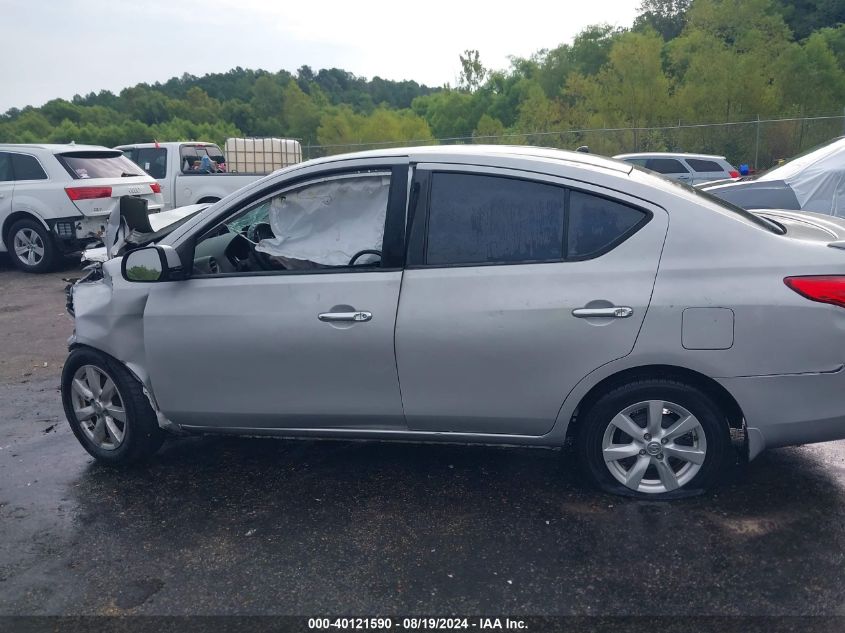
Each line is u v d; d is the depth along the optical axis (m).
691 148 23.97
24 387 5.98
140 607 3.01
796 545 3.25
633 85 30.25
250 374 3.85
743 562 3.14
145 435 4.24
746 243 3.38
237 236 4.08
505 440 3.71
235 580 3.17
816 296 3.28
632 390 3.51
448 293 3.55
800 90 31.95
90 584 3.19
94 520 3.74
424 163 3.70
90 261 5.24
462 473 4.11
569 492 3.81
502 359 3.51
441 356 3.57
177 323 3.90
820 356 3.31
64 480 4.23
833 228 3.84
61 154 10.81
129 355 4.12
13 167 10.93
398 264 3.65
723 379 3.38
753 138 23.50
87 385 4.40
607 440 3.62
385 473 4.15
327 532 3.53
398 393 3.68
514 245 3.55
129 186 11.30
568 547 3.30
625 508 3.61
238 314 3.80
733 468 4.00
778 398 3.37
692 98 29.89
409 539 3.43
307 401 3.81
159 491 4.04
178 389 4.00
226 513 3.76
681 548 3.26
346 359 3.69
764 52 32.19
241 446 4.61
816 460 4.09
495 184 3.60
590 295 3.41
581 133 24.70
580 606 2.90
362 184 3.81
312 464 4.31
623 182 3.50
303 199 3.90
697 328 3.34
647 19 67.88
